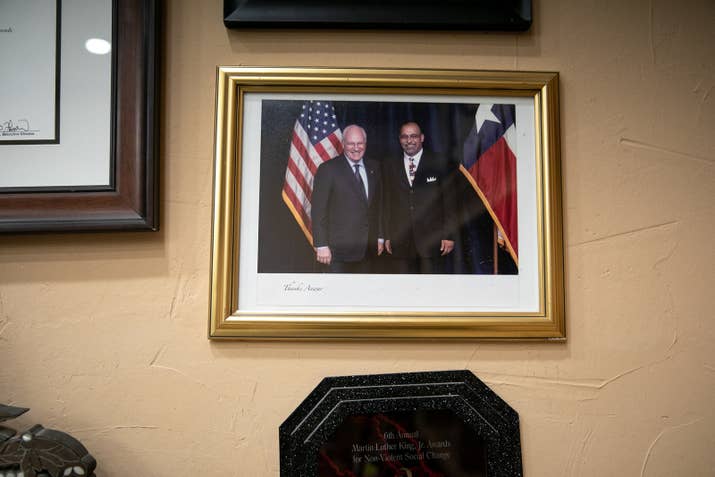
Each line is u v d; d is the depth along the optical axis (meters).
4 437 0.52
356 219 0.62
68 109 0.61
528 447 0.59
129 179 0.59
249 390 0.59
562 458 0.60
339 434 0.58
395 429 0.59
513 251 0.62
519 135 0.64
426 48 0.65
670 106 0.65
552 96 0.63
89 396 0.59
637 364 0.61
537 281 0.62
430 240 0.62
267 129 0.62
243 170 0.62
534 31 0.65
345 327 0.59
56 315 0.60
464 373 0.60
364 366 0.60
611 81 0.65
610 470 0.60
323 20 0.62
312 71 0.62
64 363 0.59
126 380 0.59
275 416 0.59
